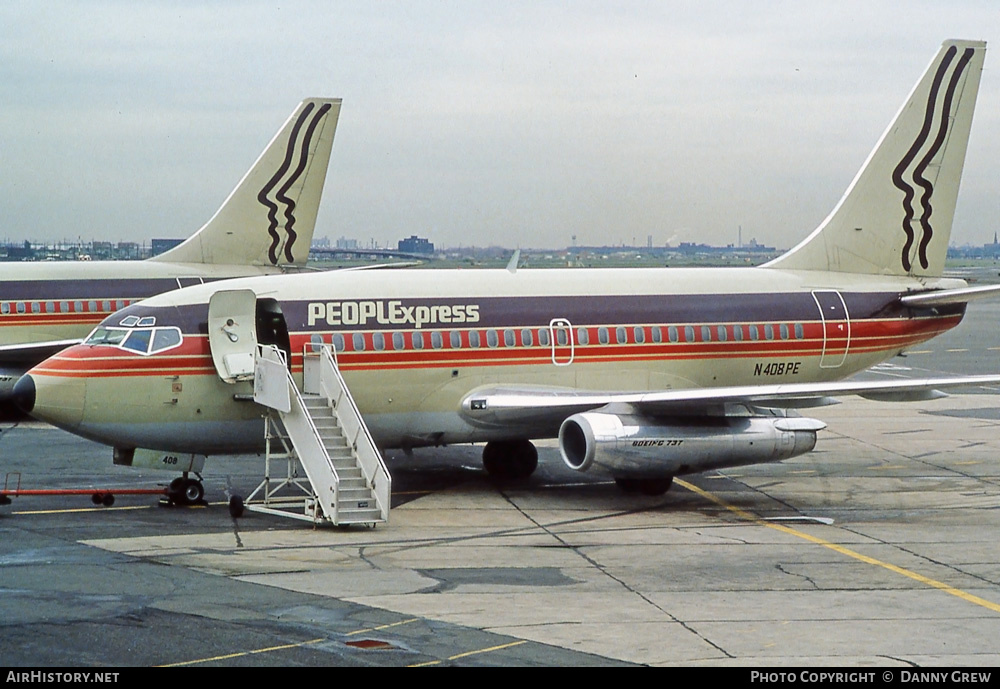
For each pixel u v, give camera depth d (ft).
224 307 105.70
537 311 119.96
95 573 78.84
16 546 87.30
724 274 132.46
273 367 101.60
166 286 184.24
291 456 104.12
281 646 62.64
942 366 247.70
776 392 105.29
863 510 108.27
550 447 145.59
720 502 111.75
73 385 101.96
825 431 159.53
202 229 189.06
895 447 146.10
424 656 61.41
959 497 115.03
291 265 193.67
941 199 141.28
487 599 74.08
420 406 114.21
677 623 69.10
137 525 96.27
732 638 66.08
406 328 113.39
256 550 87.56
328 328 110.32
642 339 123.54
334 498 95.76
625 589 77.56
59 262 182.91
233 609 70.18
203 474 122.42
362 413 111.96
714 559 87.25
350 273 116.16
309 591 75.15
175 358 104.22
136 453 105.91
